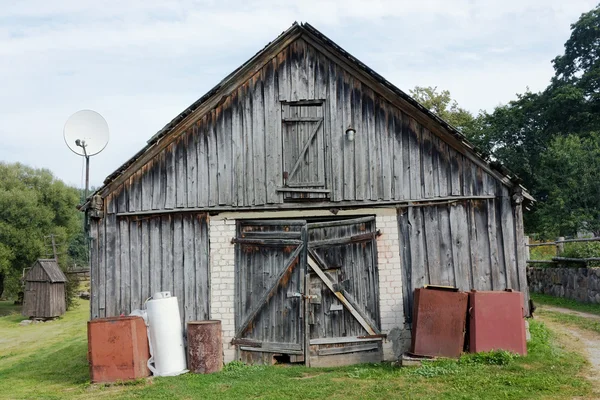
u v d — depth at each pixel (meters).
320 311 9.88
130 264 10.21
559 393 6.91
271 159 10.22
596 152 26.86
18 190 33.91
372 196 10.02
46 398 8.30
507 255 9.73
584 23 32.22
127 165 10.16
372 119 10.18
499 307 8.76
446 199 9.91
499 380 7.48
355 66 10.19
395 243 9.91
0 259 31.81
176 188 10.26
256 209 10.15
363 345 9.76
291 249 10.02
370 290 9.88
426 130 10.06
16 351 16.00
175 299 9.76
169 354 9.45
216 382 8.61
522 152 32.66
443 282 9.77
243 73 10.34
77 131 11.98
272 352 9.83
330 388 7.73
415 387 7.45
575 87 31.16
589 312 13.42
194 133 10.36
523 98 34.00
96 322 9.09
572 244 17.58
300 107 10.32
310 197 10.09
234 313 10.02
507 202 9.87
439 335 8.85
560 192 27.20
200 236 10.21
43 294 24.84
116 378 9.00
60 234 34.69
